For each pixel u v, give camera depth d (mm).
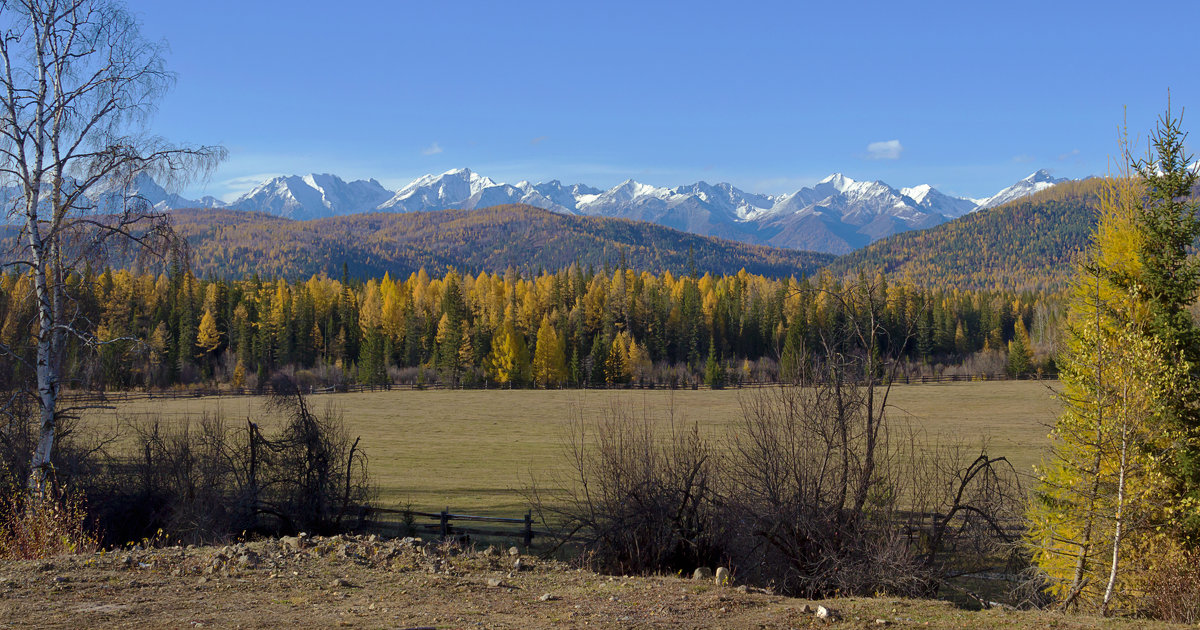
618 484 15164
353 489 20828
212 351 110812
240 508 19156
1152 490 12812
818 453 14164
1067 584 14117
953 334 142375
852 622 9391
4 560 11961
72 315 17203
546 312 135375
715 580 12562
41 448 16672
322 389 98500
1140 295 14680
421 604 9703
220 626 8398
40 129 16641
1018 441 45438
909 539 13938
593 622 9047
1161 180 14695
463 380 107750
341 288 153625
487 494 30406
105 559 11711
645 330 131500
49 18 16562
